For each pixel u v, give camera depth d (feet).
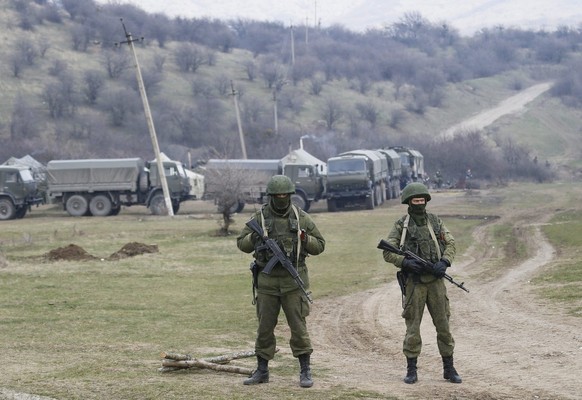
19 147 338.75
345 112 536.83
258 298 37.63
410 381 38.73
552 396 35.45
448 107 614.34
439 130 547.08
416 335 38.99
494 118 582.76
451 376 39.34
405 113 565.12
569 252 108.99
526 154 404.36
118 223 177.37
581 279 79.00
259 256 37.27
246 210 221.66
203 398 34.22
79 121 433.89
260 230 37.14
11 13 609.83
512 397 35.40
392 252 38.93
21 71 506.48
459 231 152.56
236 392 35.42
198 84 525.34
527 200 230.89
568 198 233.35
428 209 200.44
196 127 444.96
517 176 383.04
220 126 457.68
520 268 96.84
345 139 412.36
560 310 62.85
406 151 291.99
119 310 67.92
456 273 96.43
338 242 137.80
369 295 79.15
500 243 130.31
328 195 212.84
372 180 219.61
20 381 38.14
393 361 46.91
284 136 384.06
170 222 178.50
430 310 39.34
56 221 189.57
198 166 257.75
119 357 45.93
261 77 603.67
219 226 165.07
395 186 262.26
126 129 441.27
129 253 116.67
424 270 38.75
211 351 49.19
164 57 576.20
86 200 208.54
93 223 179.22
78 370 41.06
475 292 78.18
